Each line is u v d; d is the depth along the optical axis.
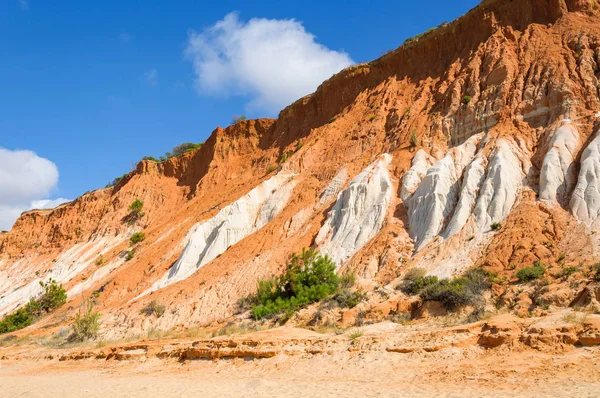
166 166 76.06
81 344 33.44
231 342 22.00
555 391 12.16
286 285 32.06
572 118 32.22
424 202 32.56
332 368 18.00
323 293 28.97
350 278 29.86
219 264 40.00
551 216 26.84
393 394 14.00
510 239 25.91
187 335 28.89
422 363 16.64
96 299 45.72
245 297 33.47
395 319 23.12
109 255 60.66
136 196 72.50
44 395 20.30
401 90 49.47
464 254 27.06
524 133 33.66
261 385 17.16
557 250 24.72
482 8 46.25
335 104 57.78
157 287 43.00
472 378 14.31
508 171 30.66
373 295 26.27
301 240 37.47
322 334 22.42
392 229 32.56
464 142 36.75
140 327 34.56
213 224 47.00
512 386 13.17
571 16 39.34
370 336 19.70
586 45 35.88
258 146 67.50
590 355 14.17
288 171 50.59
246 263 37.78
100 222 72.00
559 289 20.56
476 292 22.50
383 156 40.31
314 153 50.91
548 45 38.16
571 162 29.23
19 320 49.88
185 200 68.12
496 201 29.22
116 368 24.67
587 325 15.46
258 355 20.52
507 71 38.09
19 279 71.25
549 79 35.22
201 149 73.75
